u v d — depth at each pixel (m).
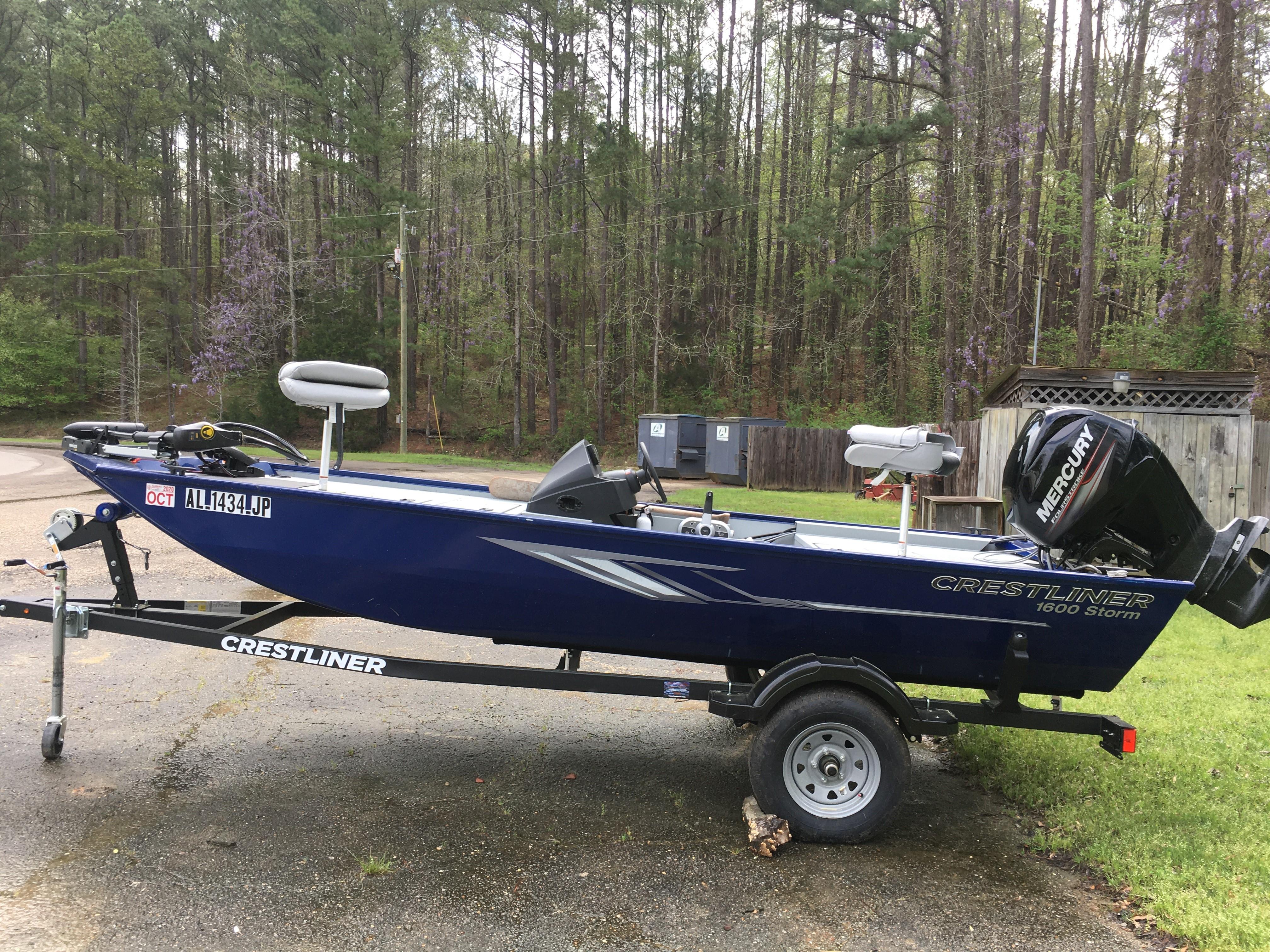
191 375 44.47
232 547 3.80
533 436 39.16
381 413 39.41
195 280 46.62
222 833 3.36
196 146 48.62
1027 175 31.58
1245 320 19.84
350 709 4.96
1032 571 3.44
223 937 2.65
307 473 5.09
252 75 40.34
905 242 32.88
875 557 3.46
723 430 22.83
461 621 3.84
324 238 42.72
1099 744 4.63
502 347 39.34
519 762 4.30
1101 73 33.19
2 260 47.69
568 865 3.24
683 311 40.16
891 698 3.48
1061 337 28.36
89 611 3.94
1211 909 2.96
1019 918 2.98
